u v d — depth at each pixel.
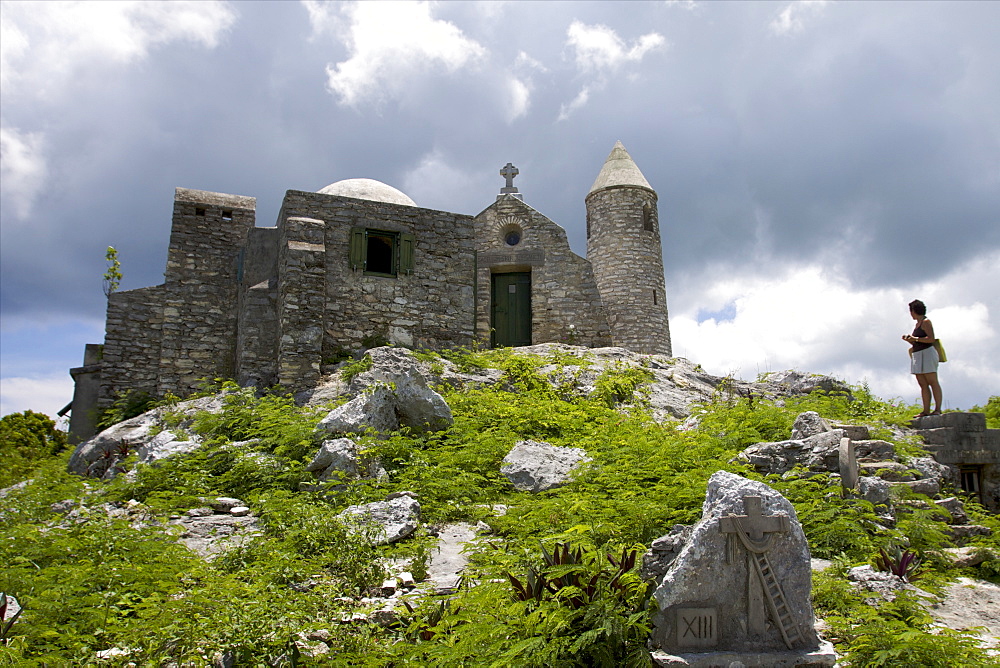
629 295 27.30
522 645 5.23
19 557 7.12
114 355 17.75
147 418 14.84
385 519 8.62
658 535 7.52
